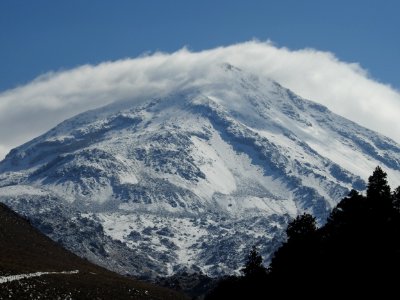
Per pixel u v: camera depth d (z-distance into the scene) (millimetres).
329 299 150500
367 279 144125
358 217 155000
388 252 146250
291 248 172125
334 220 169125
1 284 199750
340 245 154625
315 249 168625
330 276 152625
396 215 154000
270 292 178125
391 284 141500
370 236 150250
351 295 145000
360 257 148250
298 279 165125
